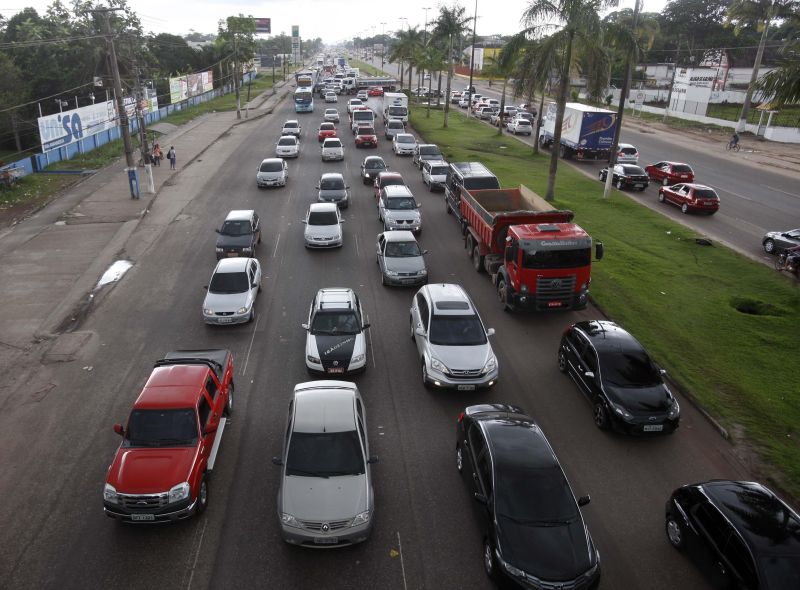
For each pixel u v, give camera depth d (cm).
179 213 2834
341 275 2119
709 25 8819
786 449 1209
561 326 1770
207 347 1593
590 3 2756
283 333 1678
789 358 1573
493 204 2422
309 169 3803
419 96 7750
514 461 969
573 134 4212
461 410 1335
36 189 3241
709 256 2328
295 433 1034
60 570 895
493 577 870
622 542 974
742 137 5422
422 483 1098
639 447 1220
